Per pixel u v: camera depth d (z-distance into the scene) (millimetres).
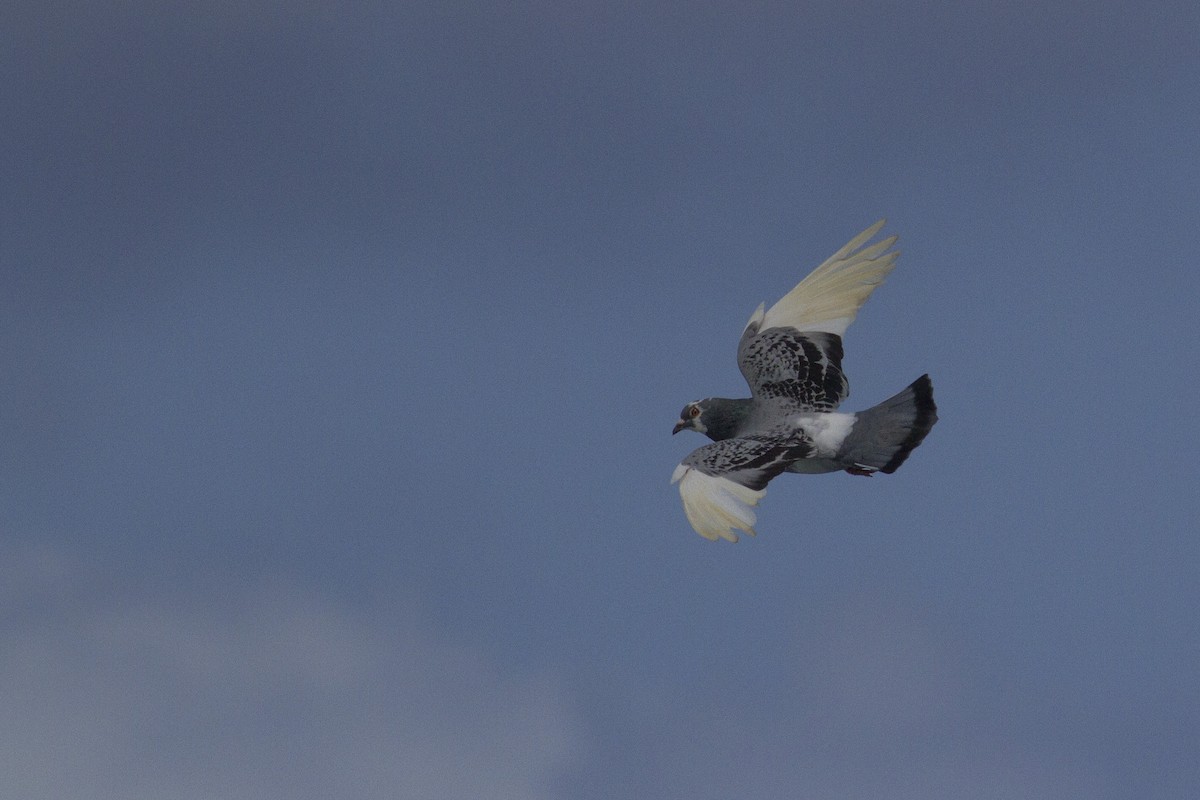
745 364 19469
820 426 18094
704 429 19594
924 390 17812
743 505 16828
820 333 19266
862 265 19516
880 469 17750
